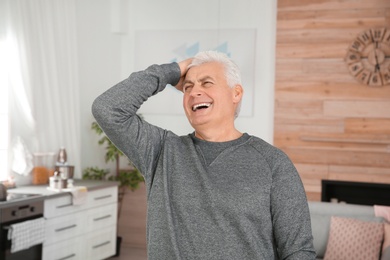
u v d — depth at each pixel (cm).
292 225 161
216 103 173
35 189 487
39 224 437
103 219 541
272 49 633
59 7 562
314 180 600
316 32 595
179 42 670
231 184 163
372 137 582
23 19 512
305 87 599
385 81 576
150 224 170
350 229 417
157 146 179
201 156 172
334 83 591
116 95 170
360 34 582
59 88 561
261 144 174
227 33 650
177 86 187
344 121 589
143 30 683
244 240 160
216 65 176
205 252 160
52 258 462
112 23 676
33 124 525
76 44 587
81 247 505
